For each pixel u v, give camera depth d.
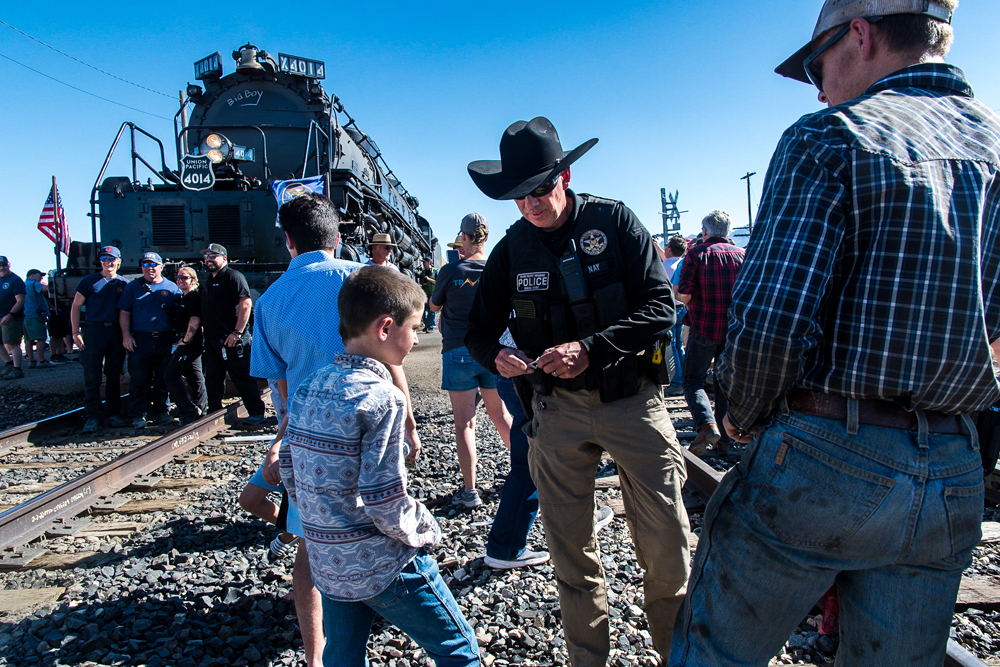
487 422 6.67
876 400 1.25
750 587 1.36
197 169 9.69
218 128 11.81
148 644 2.57
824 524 1.26
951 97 1.34
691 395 4.90
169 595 2.94
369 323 1.78
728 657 1.39
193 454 5.79
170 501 4.44
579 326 2.09
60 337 13.13
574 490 2.13
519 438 3.11
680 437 5.85
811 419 1.29
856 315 1.23
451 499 4.19
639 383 2.06
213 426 6.62
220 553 3.44
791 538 1.29
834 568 1.30
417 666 2.37
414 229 18.80
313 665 2.24
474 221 3.93
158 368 7.45
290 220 2.47
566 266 2.09
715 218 4.77
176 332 7.39
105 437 6.75
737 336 1.25
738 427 1.44
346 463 1.66
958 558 1.30
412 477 4.68
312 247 2.46
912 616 1.31
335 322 2.29
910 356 1.19
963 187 1.21
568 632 2.12
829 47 1.48
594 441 2.09
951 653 2.11
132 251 9.81
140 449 5.21
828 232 1.21
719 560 1.40
